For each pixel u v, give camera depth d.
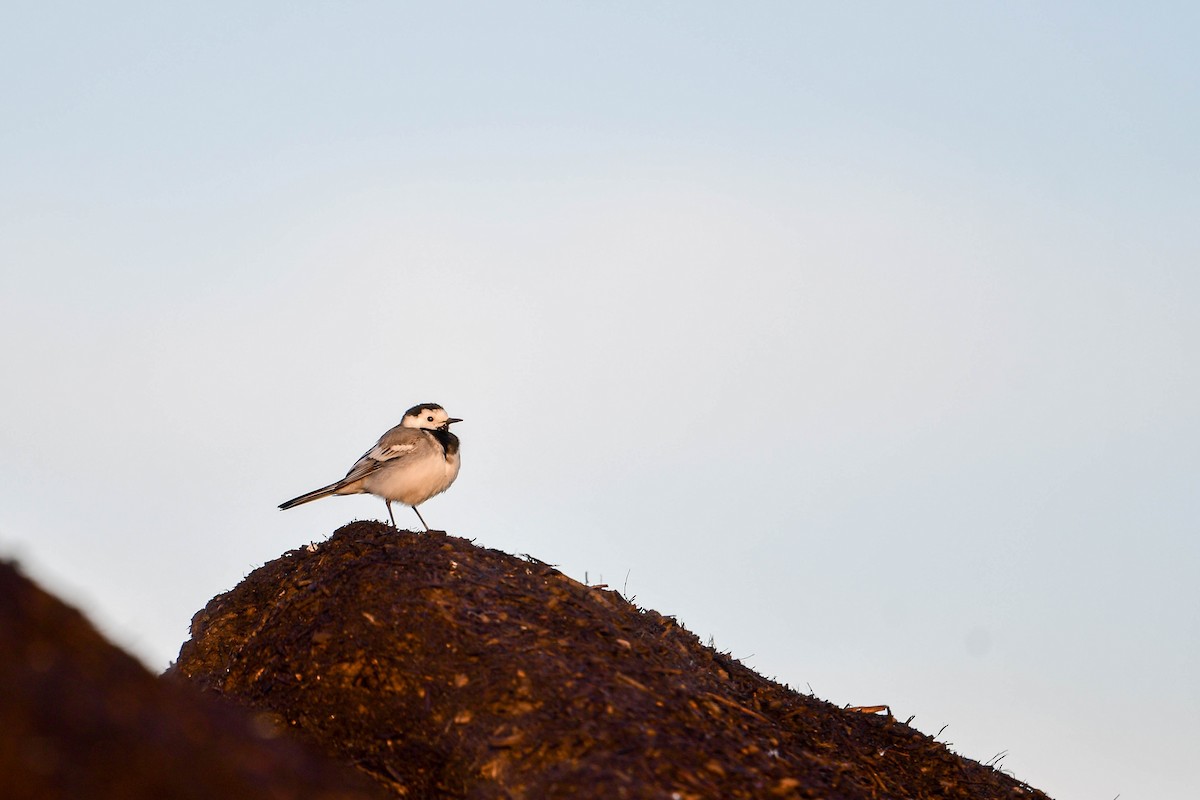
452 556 15.66
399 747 12.57
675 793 11.12
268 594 16.73
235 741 9.42
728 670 15.93
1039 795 15.66
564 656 13.34
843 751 14.74
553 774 11.27
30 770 7.68
